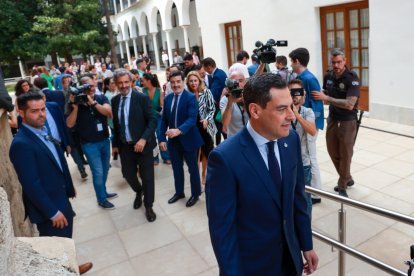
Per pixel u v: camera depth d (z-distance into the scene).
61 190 2.86
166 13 21.81
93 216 4.41
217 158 1.63
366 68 7.49
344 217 2.24
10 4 21.31
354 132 4.00
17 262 1.30
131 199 4.82
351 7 7.33
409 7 6.05
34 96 2.62
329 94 4.11
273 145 1.69
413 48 6.13
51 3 22.09
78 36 21.17
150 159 4.09
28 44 21.19
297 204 1.94
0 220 1.12
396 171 4.70
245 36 10.18
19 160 2.59
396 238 3.30
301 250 1.98
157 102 5.70
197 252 3.43
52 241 1.55
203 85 4.64
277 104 1.52
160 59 30.45
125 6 30.06
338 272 2.65
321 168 5.14
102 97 4.48
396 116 6.65
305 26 8.20
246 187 1.62
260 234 1.67
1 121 3.74
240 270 1.62
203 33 12.15
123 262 3.38
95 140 4.39
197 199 4.48
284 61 5.29
